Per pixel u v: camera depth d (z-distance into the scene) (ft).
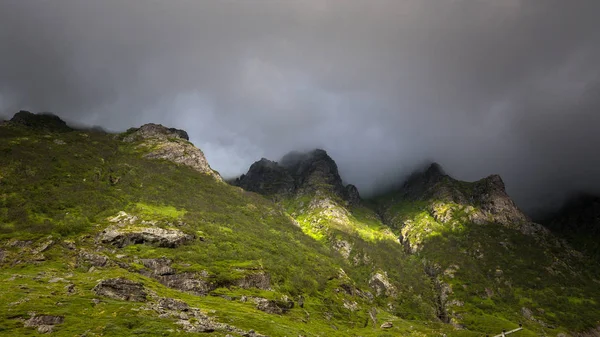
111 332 354.74
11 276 509.35
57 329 347.15
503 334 382.42
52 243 653.30
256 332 454.40
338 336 630.74
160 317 420.36
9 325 342.44
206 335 392.68
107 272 558.97
